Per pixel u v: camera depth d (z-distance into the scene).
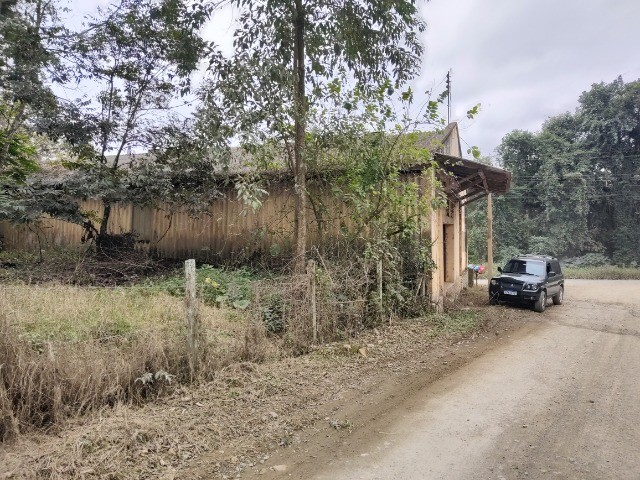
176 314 6.49
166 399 4.61
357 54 8.83
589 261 32.41
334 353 6.68
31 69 9.68
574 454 3.98
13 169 11.52
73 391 4.13
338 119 9.31
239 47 8.26
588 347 8.25
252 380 5.27
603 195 33.34
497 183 12.95
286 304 6.83
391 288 9.03
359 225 9.93
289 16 8.06
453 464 3.80
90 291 7.67
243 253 12.57
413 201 9.62
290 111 8.09
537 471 3.68
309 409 4.89
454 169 11.54
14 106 11.23
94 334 5.32
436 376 6.28
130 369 4.52
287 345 6.55
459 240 17.80
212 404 4.62
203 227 13.34
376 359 6.74
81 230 14.76
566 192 33.12
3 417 3.64
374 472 3.66
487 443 4.20
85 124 11.01
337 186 10.08
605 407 5.16
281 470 3.67
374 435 4.36
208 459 3.78
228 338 6.13
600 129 33.34
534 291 12.23
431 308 10.51
